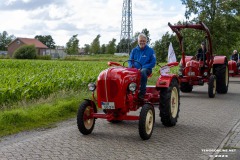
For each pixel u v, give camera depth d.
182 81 14.03
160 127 8.20
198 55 14.40
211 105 11.43
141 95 7.52
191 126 8.28
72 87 13.71
